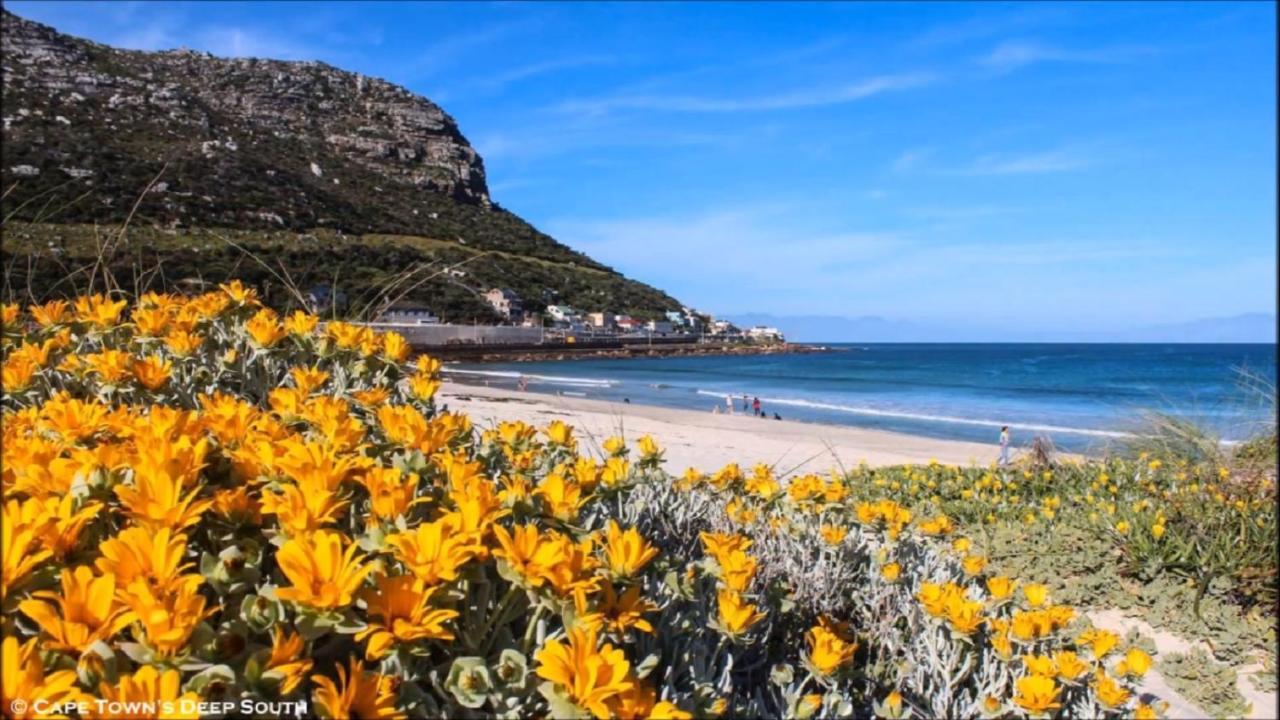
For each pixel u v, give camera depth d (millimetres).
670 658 1897
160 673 1079
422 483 1875
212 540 1438
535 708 1415
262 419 1998
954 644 2590
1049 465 9258
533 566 1393
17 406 2369
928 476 8773
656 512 2990
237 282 3029
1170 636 4609
